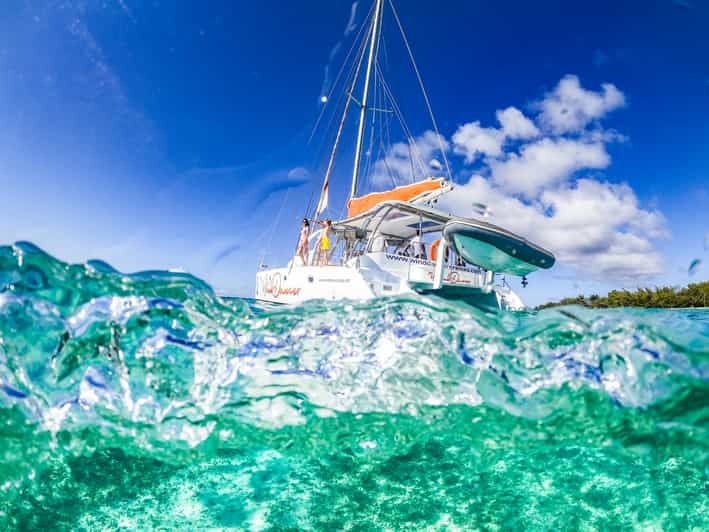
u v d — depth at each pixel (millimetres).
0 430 1937
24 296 2137
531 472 2109
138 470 2061
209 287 2605
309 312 2541
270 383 2240
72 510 1880
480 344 2291
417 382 2271
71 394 2080
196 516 1845
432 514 1887
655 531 1839
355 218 9719
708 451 2021
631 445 2125
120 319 2227
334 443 2152
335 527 1816
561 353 2189
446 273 10281
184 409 2131
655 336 2084
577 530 1812
